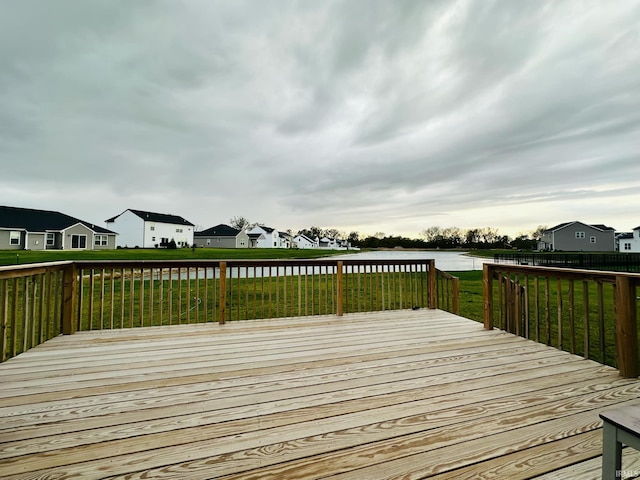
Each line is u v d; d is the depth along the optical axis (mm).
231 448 1635
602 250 42656
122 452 1595
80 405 2072
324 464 1513
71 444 1654
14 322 3035
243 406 2072
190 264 4359
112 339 3629
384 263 5324
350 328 4137
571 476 1428
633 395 2221
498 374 2600
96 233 33250
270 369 2721
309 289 10570
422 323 4414
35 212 30172
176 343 3490
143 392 2273
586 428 1814
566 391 2283
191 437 1729
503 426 1833
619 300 2594
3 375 2568
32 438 1702
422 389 2322
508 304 3953
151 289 4238
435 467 1489
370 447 1644
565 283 12062
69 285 3896
